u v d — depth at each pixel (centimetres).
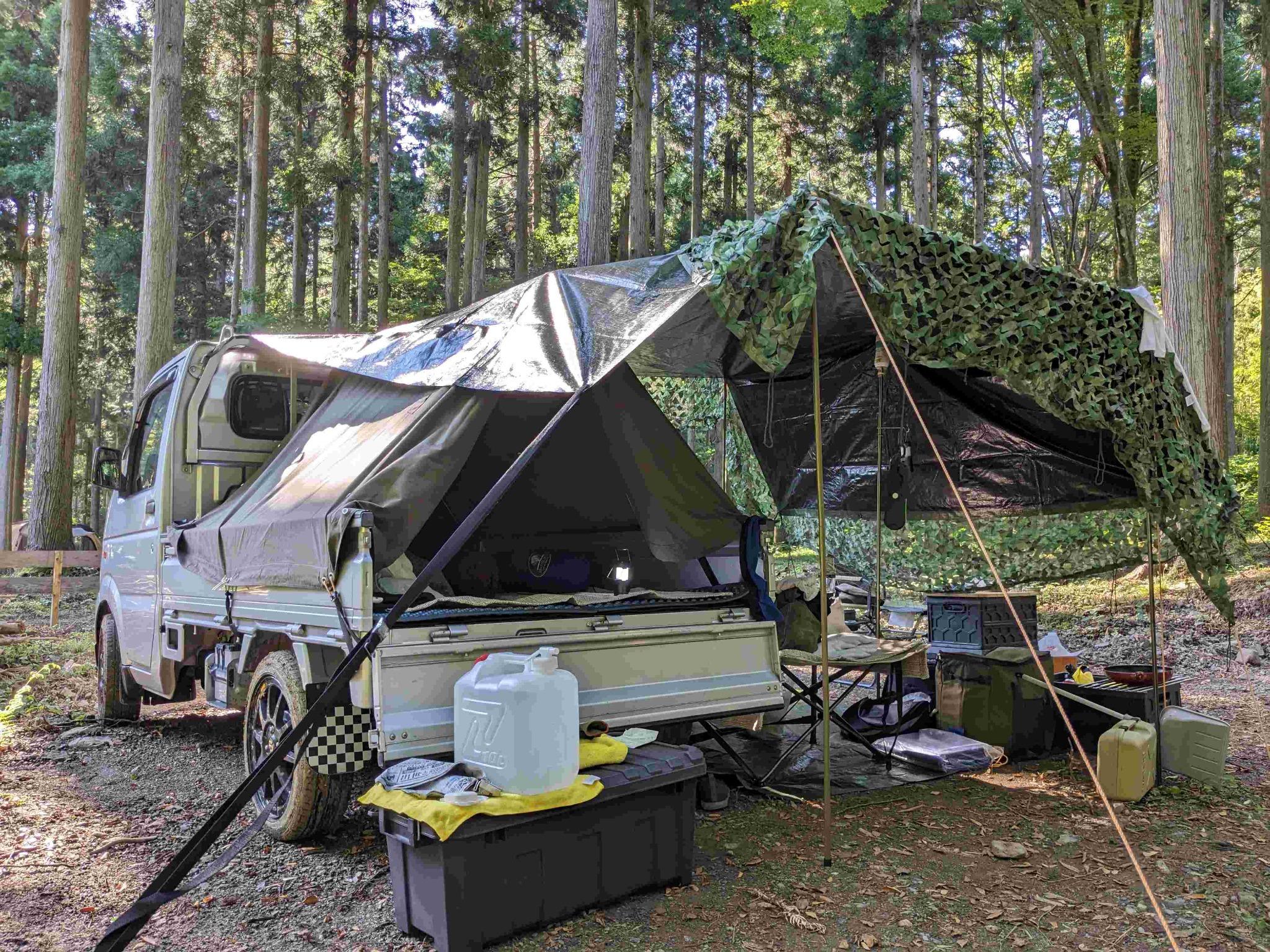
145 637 555
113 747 562
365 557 327
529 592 497
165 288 1431
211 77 2500
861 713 604
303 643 363
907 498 673
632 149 2131
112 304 3588
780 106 3675
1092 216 2433
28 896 331
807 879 347
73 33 1695
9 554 1527
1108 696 521
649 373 679
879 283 367
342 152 2200
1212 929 304
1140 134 1577
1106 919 312
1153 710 507
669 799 336
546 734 295
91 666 839
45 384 1669
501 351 382
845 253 351
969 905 324
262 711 414
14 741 573
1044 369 426
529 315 401
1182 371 490
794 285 347
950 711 560
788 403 680
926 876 351
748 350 346
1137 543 591
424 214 4044
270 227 3609
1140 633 936
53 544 1661
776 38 1798
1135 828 407
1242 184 2542
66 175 1681
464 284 3038
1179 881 346
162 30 1438
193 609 486
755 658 438
